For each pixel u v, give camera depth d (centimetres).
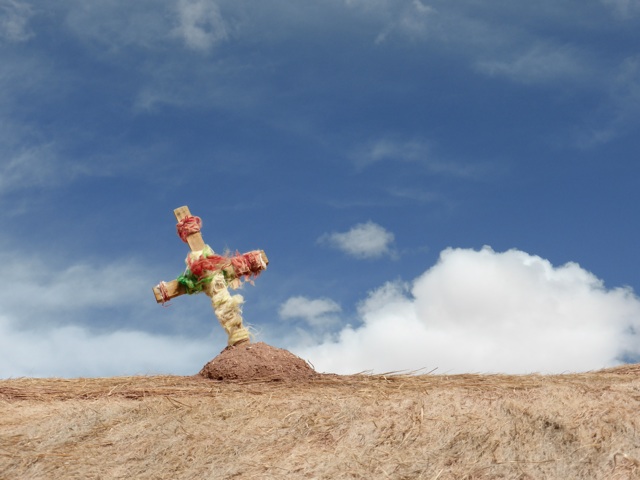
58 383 805
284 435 610
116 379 827
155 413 659
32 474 554
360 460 566
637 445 568
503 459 559
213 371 817
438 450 576
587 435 584
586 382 731
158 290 870
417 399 674
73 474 555
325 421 631
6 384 791
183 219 892
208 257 873
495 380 771
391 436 600
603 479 528
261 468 558
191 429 623
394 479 539
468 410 642
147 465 568
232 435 611
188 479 548
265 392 733
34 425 636
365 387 752
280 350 849
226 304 867
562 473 538
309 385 770
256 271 890
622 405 640
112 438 610
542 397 667
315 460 568
